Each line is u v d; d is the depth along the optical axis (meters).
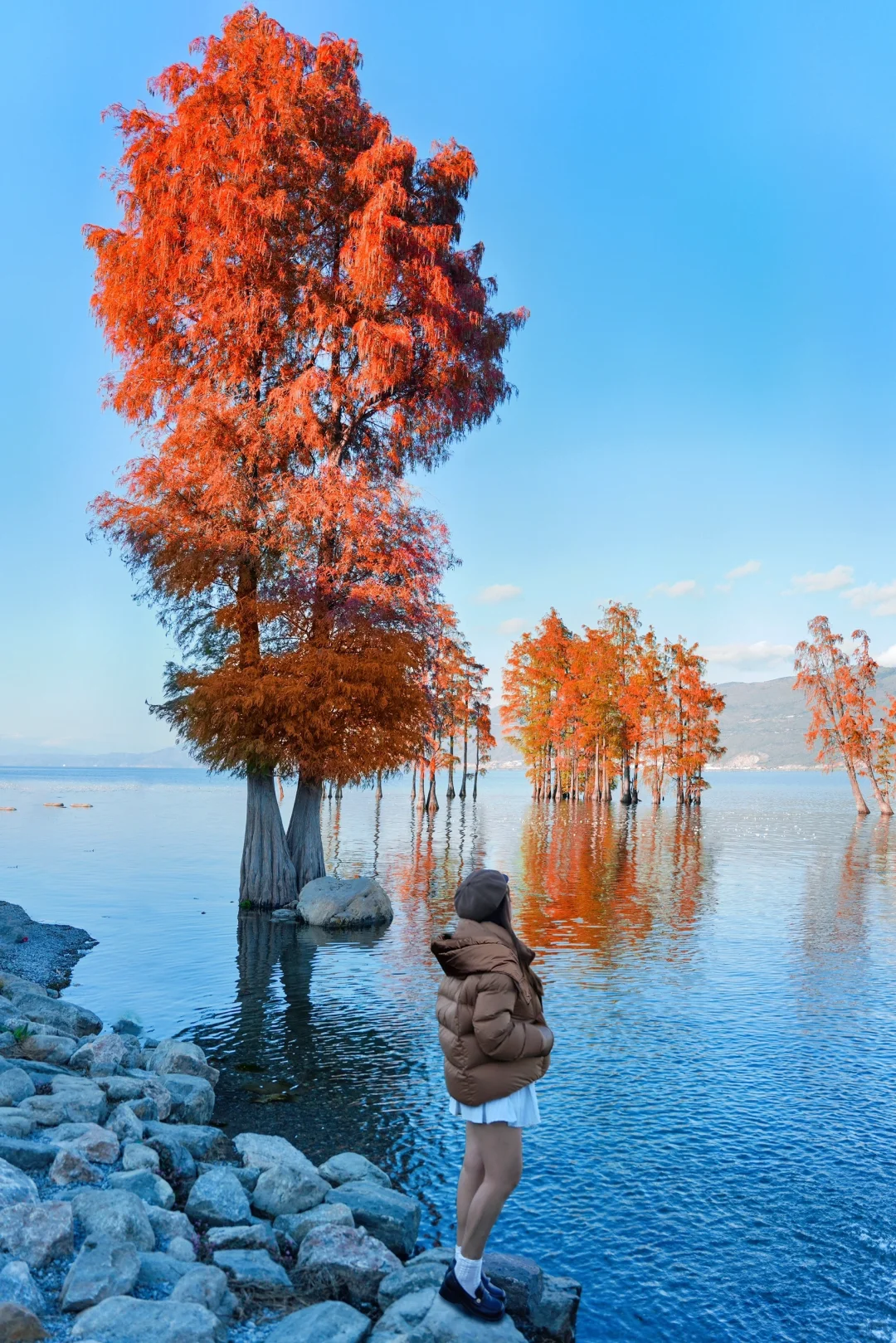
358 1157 7.07
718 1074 10.05
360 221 20.83
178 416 21.98
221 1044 11.23
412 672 22.75
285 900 22.30
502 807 80.31
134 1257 4.41
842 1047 11.09
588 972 15.24
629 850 39.12
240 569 22.22
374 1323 4.52
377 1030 11.88
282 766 22.02
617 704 82.81
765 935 18.91
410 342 20.55
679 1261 6.04
